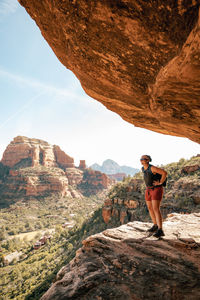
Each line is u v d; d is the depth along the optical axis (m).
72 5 2.11
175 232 3.70
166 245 3.10
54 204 154.88
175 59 2.09
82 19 2.25
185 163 50.59
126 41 2.33
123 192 59.81
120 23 2.09
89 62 3.12
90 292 1.98
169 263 2.52
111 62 2.87
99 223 59.12
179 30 1.83
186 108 3.26
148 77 2.86
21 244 86.19
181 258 2.64
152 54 2.34
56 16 2.45
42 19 2.70
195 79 2.25
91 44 2.64
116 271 2.36
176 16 1.71
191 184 38.03
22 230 107.75
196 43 1.69
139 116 4.98
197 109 3.13
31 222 121.56
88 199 190.50
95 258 2.79
